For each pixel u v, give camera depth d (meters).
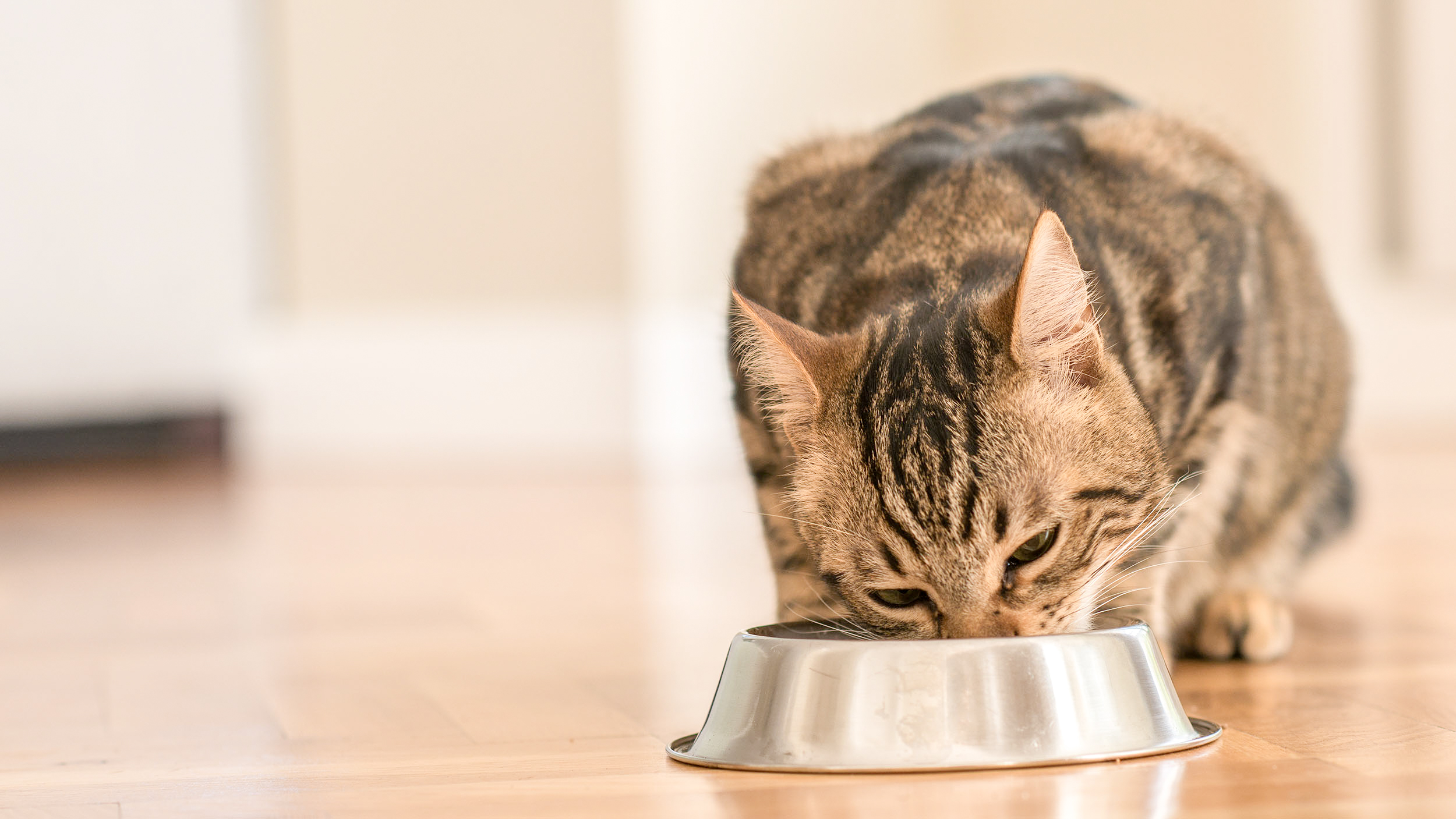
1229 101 3.93
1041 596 1.44
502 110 3.63
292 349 3.70
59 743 1.44
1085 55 4.09
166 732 1.46
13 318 3.39
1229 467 1.60
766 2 3.79
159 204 3.51
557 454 3.67
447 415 3.70
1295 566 1.75
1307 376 1.70
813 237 1.57
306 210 3.68
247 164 3.69
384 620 1.81
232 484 3.26
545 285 3.67
